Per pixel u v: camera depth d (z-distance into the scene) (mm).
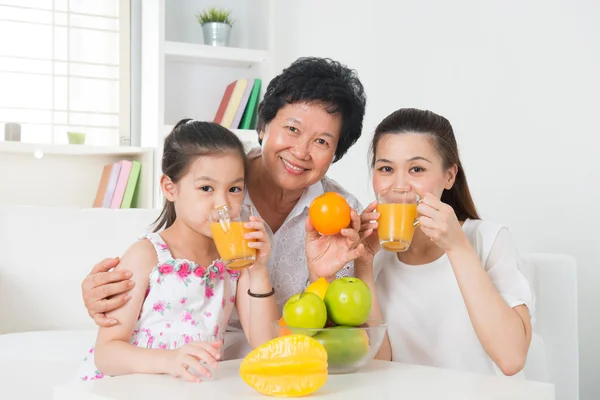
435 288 1668
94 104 4078
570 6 2850
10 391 2041
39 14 3977
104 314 1459
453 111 3348
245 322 1611
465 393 1081
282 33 4047
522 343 1456
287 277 1814
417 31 3508
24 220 2492
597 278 2744
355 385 1140
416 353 1672
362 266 1572
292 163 1614
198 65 4113
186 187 1542
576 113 2822
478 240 1669
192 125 1576
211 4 4230
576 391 2381
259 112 1675
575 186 2826
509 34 3086
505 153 3107
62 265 2496
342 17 3877
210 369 1277
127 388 1116
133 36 4141
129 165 3703
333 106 1584
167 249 1548
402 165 1611
